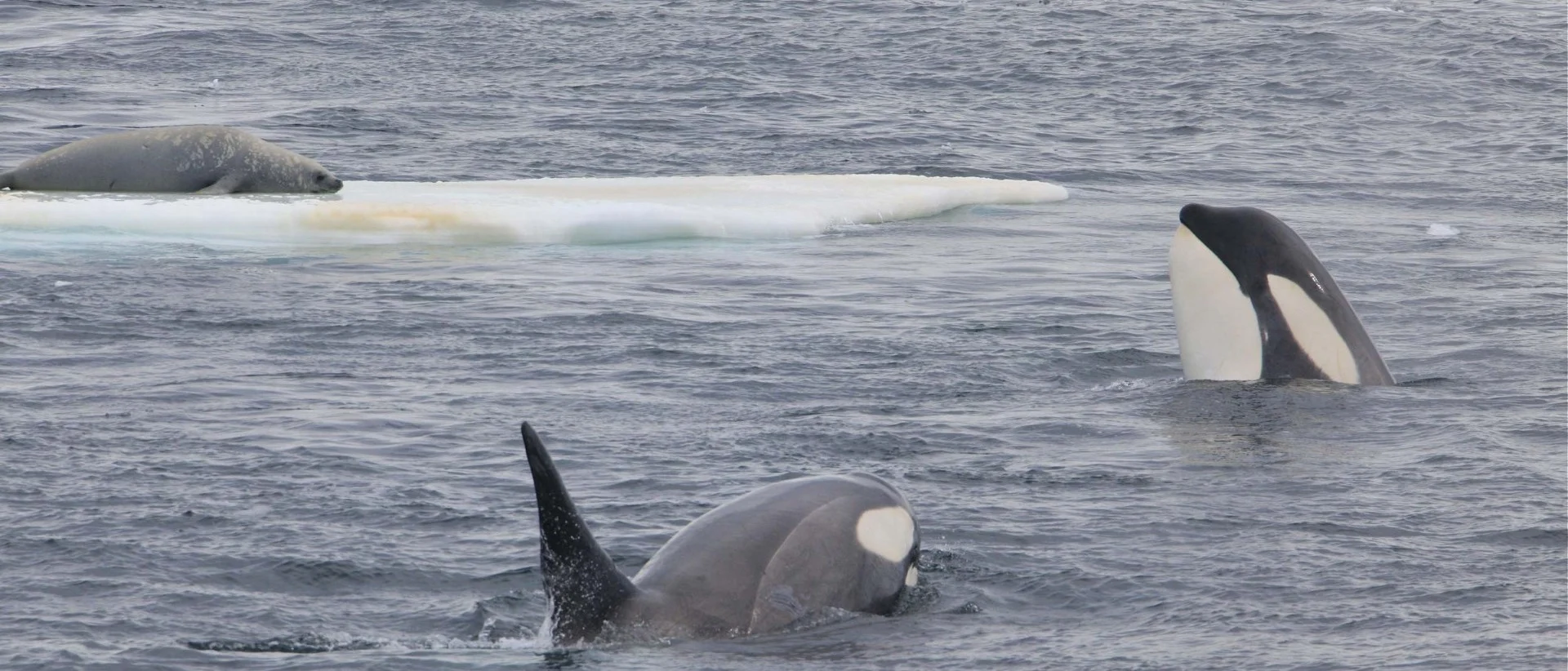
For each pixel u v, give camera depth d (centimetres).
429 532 3080
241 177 7875
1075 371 4747
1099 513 3181
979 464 3612
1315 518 3125
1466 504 3216
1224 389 4275
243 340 5069
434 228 7200
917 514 3180
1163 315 5656
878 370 4722
